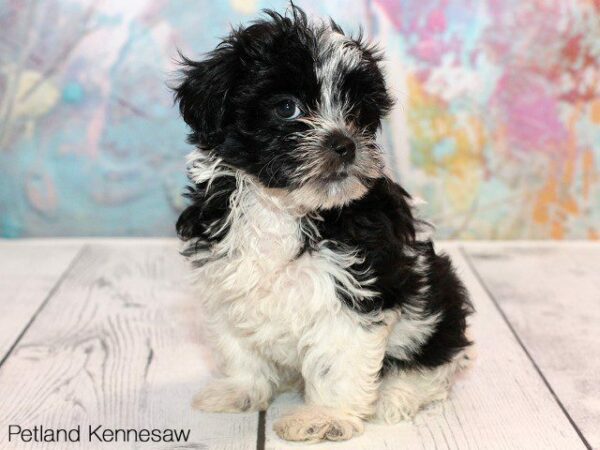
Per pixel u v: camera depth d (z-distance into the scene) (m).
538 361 0.39
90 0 0.56
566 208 0.58
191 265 0.33
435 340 0.34
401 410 0.33
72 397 0.35
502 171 0.58
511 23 0.56
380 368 0.32
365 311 0.30
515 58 0.57
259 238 0.31
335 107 0.32
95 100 0.57
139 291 0.49
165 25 0.56
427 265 0.34
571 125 0.57
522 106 0.57
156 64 0.56
